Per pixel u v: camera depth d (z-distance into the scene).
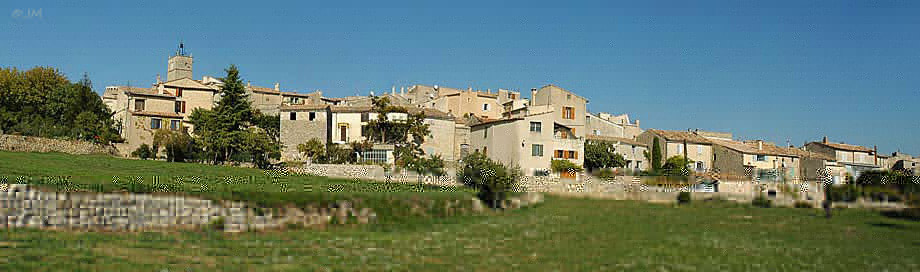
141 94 88.88
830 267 31.86
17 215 29.88
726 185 74.75
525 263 29.83
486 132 91.25
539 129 86.56
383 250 30.95
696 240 39.06
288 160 81.12
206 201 34.31
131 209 32.28
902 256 35.50
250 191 36.88
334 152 79.25
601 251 33.88
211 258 26.34
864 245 39.03
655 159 95.88
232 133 74.12
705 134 119.56
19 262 22.83
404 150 81.81
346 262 27.47
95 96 86.75
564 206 57.62
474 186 59.50
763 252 35.44
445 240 35.16
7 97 78.62
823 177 90.88
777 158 101.69
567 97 101.12
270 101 114.44
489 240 35.91
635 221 48.12
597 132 109.38
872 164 117.25
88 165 50.53
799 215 56.03
